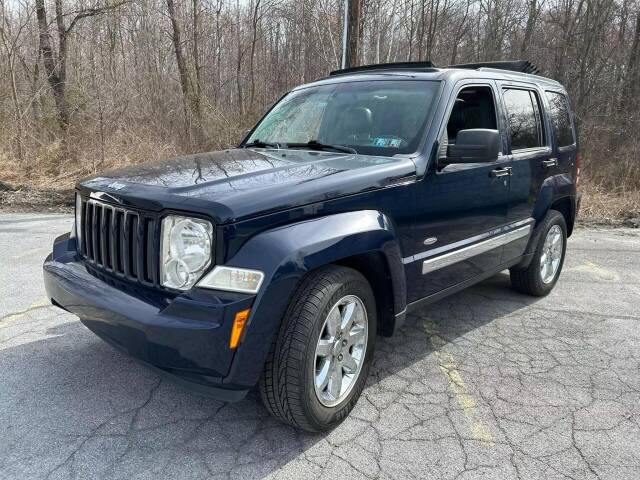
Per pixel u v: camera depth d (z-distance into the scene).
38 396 3.19
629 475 2.60
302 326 2.61
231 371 2.44
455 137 3.78
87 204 3.10
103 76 14.22
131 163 12.20
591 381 3.52
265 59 21.55
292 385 2.62
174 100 14.80
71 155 12.44
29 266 5.73
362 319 3.05
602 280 5.80
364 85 4.07
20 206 9.28
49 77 13.33
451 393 3.34
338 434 2.90
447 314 4.70
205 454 2.71
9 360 3.62
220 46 19.70
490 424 3.01
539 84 5.02
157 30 16.67
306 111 4.19
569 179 5.25
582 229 8.77
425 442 2.84
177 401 3.18
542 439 2.88
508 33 21.12
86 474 2.53
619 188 11.59
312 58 20.75
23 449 2.70
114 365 3.58
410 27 21.17
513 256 4.52
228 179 2.85
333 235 2.72
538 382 3.50
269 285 2.45
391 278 3.12
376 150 3.56
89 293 2.78
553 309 4.86
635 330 4.38
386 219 3.09
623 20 16.27
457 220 3.69
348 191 2.90
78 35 14.74
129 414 3.04
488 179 3.94
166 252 2.60
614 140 13.38
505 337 4.21
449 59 22.61
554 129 5.04
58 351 3.76
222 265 2.46
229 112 15.21
